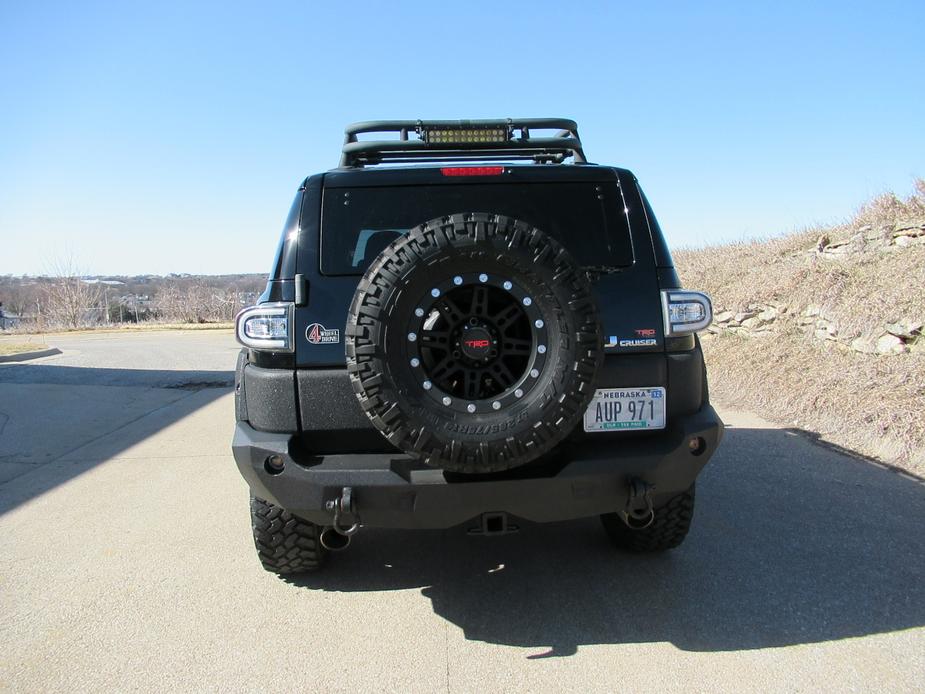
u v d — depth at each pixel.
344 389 2.72
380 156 3.78
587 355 2.47
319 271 2.82
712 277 11.88
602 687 2.49
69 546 4.02
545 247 2.48
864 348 7.11
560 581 3.42
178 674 2.64
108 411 8.45
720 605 3.11
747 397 7.79
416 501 2.60
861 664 2.60
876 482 4.87
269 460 2.68
